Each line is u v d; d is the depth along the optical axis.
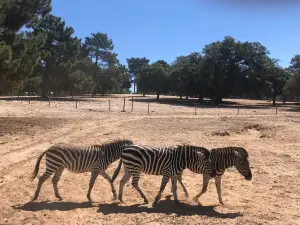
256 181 12.93
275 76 74.00
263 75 73.75
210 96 78.06
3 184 11.88
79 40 70.00
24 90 65.38
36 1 32.03
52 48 65.19
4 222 8.42
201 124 30.75
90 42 102.31
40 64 63.84
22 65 28.66
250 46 72.88
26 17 30.16
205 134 24.78
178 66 86.06
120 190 10.09
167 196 10.84
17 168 14.17
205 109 52.66
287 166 15.41
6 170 13.80
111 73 99.50
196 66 76.31
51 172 9.70
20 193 10.86
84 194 10.93
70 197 10.55
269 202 10.46
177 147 9.82
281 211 9.63
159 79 82.12
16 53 28.95
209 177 9.77
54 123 28.09
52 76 65.25
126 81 127.06
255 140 22.59
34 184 11.89
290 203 10.39
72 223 8.46
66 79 66.12
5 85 28.16
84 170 9.77
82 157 9.60
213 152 9.95
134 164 9.67
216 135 24.42
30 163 15.07
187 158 9.73
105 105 53.56
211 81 72.12
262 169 14.82
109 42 103.50
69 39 67.56
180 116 38.47
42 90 67.75
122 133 24.25
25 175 13.10
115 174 10.34
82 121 30.23
